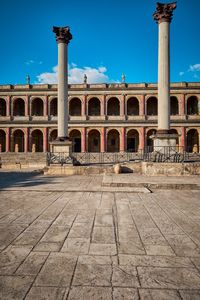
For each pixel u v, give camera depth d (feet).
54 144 67.56
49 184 43.11
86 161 107.96
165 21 60.34
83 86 157.99
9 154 125.49
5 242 15.98
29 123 159.84
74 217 22.08
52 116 160.04
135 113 166.09
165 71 60.44
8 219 21.42
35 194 33.71
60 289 10.55
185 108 153.38
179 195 33.47
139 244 15.72
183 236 17.26
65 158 65.77
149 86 155.12
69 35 70.33
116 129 156.04
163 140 59.21
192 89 153.69
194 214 23.36
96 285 10.89
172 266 12.76
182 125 152.66
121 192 35.12
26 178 54.34
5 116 160.25
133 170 63.00
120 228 18.99
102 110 156.76
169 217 22.29
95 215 22.82
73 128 157.07
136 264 12.94
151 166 55.42
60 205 26.91
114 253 14.32
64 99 69.31
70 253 14.28
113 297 10.01
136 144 162.30
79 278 11.48
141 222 20.66
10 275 11.74
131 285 10.91
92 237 16.94
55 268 12.44
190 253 14.39
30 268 12.42
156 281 11.27
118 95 157.17
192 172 54.70
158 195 33.37
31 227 19.13
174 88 154.40
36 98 162.09
